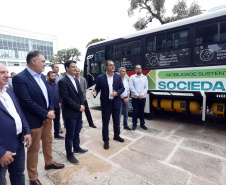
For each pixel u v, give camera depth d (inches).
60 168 98.9
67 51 1299.2
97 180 86.8
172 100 177.5
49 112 84.4
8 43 1606.8
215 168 95.2
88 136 151.5
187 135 146.1
